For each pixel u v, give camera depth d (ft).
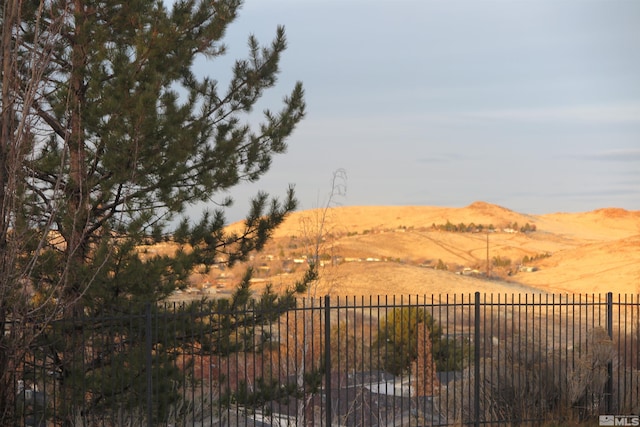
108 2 45.52
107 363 42.70
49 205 38.63
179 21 47.78
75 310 41.22
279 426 44.91
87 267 40.65
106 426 41.98
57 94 43.62
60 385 41.57
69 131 41.04
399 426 48.67
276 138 52.34
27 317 36.91
